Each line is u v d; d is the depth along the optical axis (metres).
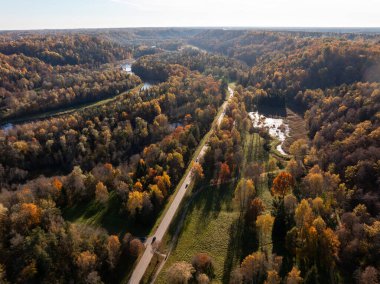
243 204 113.19
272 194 117.12
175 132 167.50
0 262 80.50
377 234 81.56
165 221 111.25
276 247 93.94
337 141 132.00
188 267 83.56
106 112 193.62
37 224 96.38
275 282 75.81
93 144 166.75
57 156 159.25
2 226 92.50
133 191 117.88
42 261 80.50
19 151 154.38
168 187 124.50
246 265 81.94
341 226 91.06
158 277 88.06
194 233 104.62
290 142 172.38
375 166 106.25
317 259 85.88
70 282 79.94
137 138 170.38
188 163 149.25
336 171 119.56
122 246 96.38
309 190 112.75
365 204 98.69
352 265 82.12
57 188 119.69
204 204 119.69
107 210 118.31
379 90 149.62
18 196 111.06
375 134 119.94
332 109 171.38
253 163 140.25
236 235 101.75
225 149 148.38
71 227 94.31
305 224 86.81
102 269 88.31
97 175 132.75
